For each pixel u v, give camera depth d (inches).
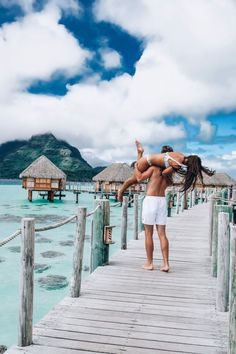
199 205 1057.5
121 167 1753.2
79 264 201.3
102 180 1731.1
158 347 143.5
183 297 205.3
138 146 258.8
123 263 281.9
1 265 498.0
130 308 186.1
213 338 153.0
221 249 185.9
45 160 1800.0
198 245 375.6
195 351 140.8
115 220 1109.1
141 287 221.6
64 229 847.7
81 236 201.3
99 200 272.4
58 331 156.0
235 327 124.6
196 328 163.2
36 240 690.2
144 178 252.8
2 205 1685.5
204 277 248.1
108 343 145.8
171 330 160.2
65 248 621.9
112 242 273.9
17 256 551.8
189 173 234.5
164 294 209.8
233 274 124.3
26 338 142.1
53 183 1782.7
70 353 136.6
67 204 1806.1
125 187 263.3
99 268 265.1
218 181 1958.7
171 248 357.4
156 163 248.1
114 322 167.2
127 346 143.6
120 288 218.4
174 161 237.6
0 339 275.6
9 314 326.3
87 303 191.2
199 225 542.9
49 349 139.6
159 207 255.8
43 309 337.1
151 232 259.9
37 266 497.4
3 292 385.4
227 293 185.3
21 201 1945.1
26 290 142.2
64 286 410.3
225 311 184.7
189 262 295.1
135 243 374.0
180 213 754.8
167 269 257.4
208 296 207.9
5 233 821.2
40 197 2455.7
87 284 225.0
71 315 174.1
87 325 163.0
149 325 165.0
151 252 263.0
